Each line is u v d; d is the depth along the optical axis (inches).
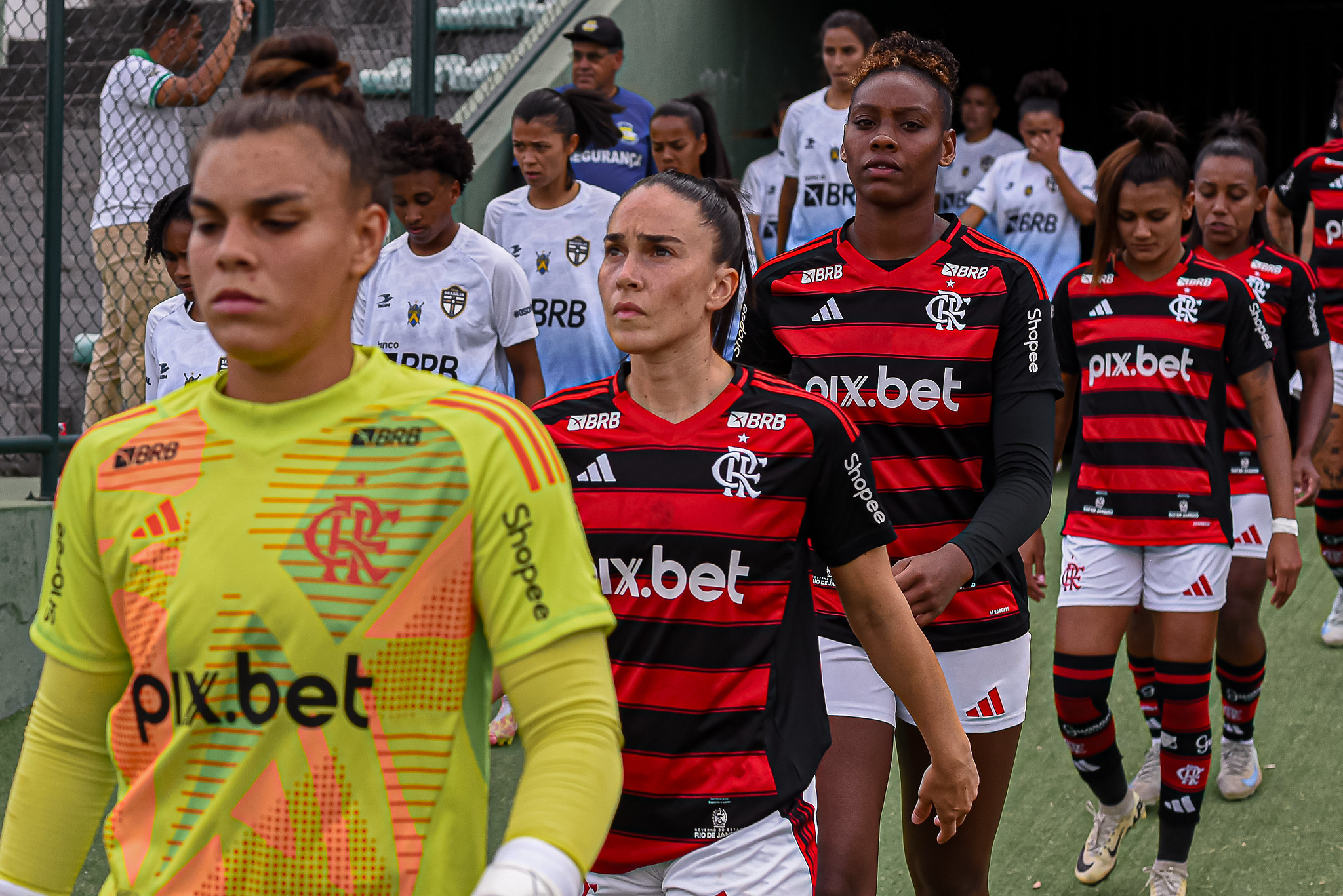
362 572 51.7
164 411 55.7
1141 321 147.6
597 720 52.4
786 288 114.3
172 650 52.5
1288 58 414.9
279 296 50.4
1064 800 171.6
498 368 168.9
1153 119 145.8
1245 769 171.0
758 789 79.7
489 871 49.3
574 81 250.7
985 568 98.3
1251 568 167.5
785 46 361.1
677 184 83.4
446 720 52.7
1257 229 183.0
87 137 221.5
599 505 82.8
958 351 108.0
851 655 106.0
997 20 424.2
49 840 56.7
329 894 51.8
